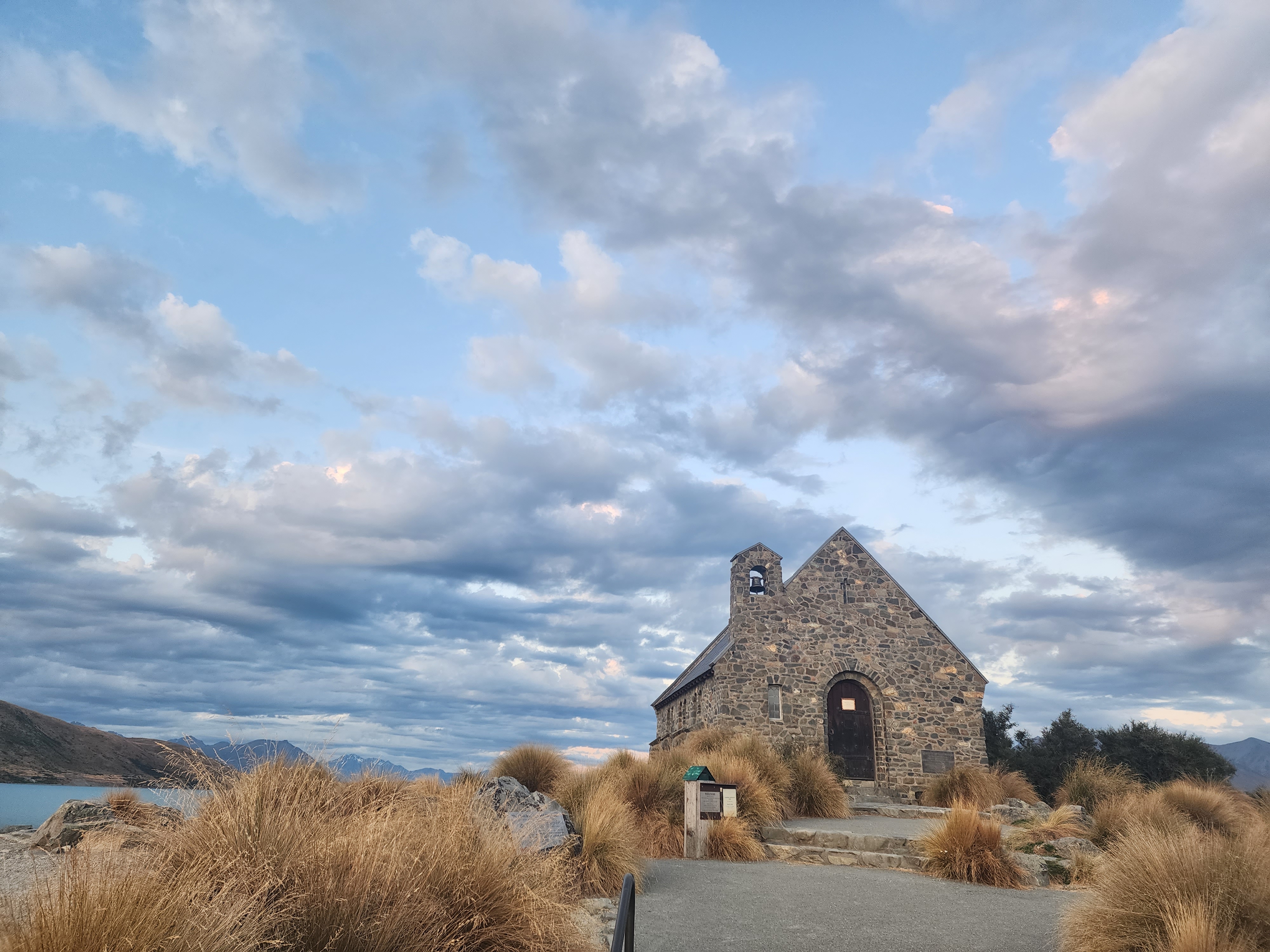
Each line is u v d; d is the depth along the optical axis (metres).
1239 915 5.75
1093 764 18.59
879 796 24.00
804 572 26.02
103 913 3.45
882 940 7.28
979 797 19.58
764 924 7.83
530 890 5.45
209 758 5.93
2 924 3.40
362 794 6.74
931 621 26.05
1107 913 6.30
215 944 3.61
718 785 12.77
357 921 4.40
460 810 6.14
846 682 25.50
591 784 12.29
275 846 4.89
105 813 8.03
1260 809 15.61
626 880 3.77
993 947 7.10
